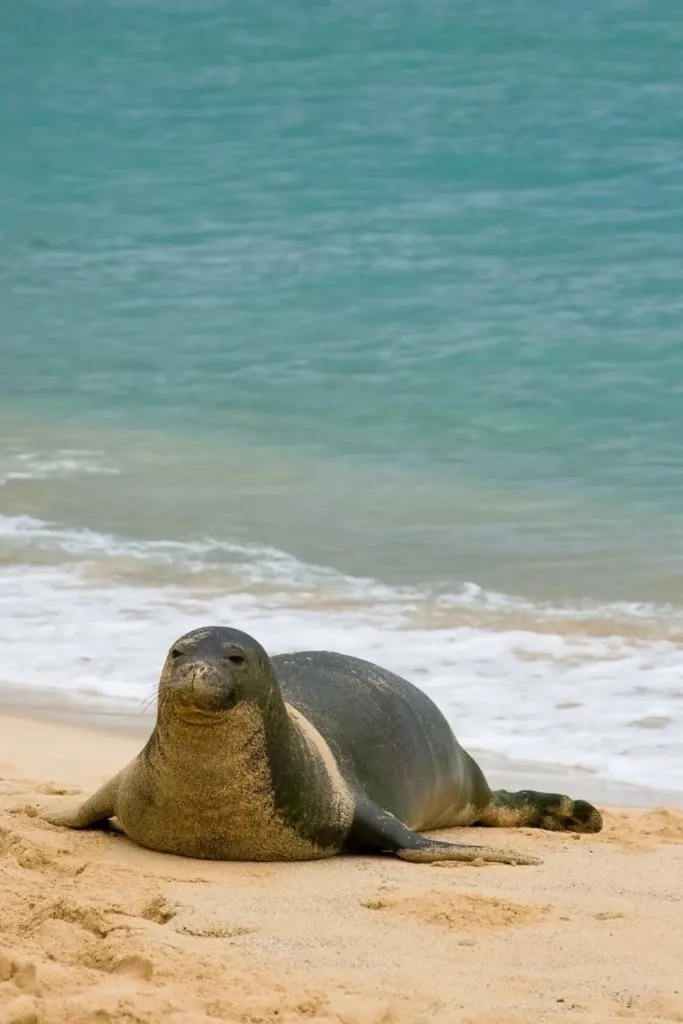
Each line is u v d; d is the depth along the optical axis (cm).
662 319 8138
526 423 6650
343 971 2030
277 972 2014
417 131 12656
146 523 5306
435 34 16675
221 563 4881
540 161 11500
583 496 5634
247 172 12075
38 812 2836
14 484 5788
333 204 11050
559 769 3391
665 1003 1898
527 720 3650
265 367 7681
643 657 4056
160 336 8375
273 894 2391
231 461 6159
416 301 8750
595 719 3644
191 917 2250
